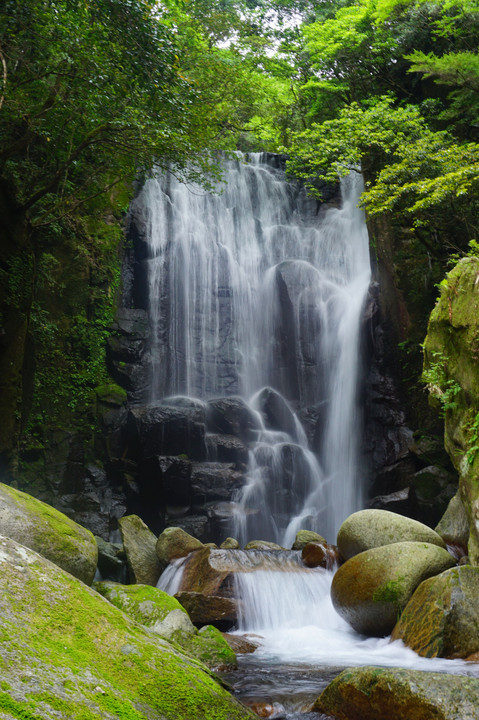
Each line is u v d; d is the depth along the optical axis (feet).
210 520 48.55
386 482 53.47
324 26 66.49
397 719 10.73
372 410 56.85
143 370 56.29
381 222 60.39
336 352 61.87
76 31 34.63
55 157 45.16
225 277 63.93
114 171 51.83
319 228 72.13
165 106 38.04
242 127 82.43
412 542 24.32
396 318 57.98
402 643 20.58
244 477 51.75
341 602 24.40
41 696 5.68
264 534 50.98
